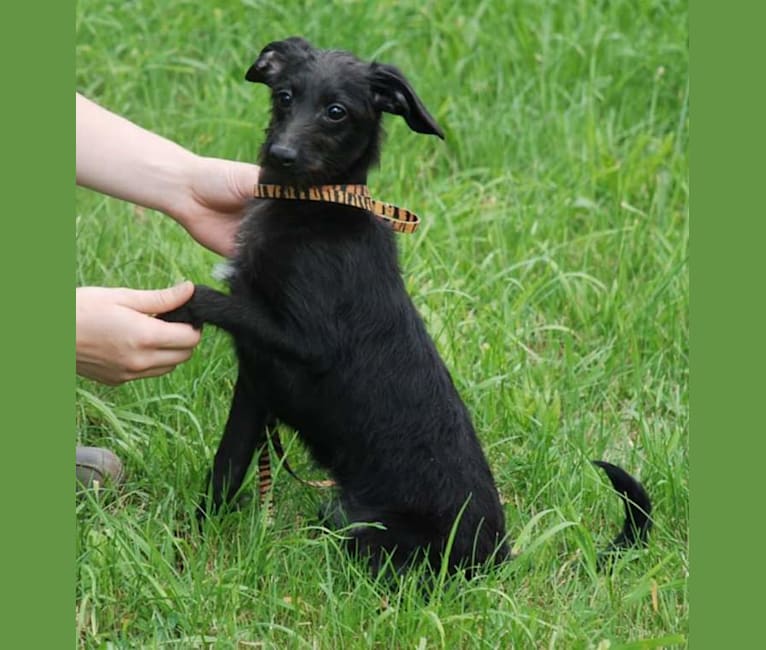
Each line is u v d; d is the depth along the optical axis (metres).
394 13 12.47
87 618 7.37
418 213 10.62
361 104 7.85
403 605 7.46
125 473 8.46
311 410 7.91
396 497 7.84
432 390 7.89
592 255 10.53
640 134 11.68
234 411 8.15
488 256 10.19
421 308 9.61
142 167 8.77
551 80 11.93
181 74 12.21
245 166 8.73
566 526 7.73
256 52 12.12
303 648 7.23
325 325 7.71
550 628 7.43
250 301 7.78
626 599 7.55
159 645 7.16
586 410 9.21
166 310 7.75
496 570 7.79
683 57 12.16
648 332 9.80
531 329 9.75
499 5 12.55
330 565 7.76
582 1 12.51
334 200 7.77
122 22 12.45
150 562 7.57
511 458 8.70
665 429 9.05
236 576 7.49
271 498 8.15
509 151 11.50
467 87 11.95
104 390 9.03
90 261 9.88
